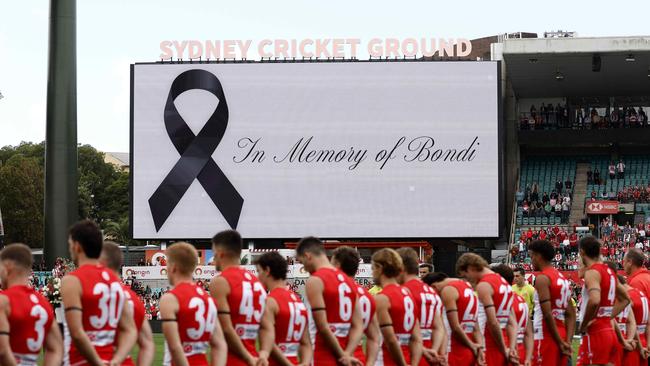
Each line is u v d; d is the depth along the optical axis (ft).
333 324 58.18
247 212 232.73
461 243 259.39
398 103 232.73
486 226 232.73
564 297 74.13
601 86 289.12
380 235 232.94
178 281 53.67
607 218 281.13
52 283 133.28
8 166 422.00
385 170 232.94
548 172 299.58
